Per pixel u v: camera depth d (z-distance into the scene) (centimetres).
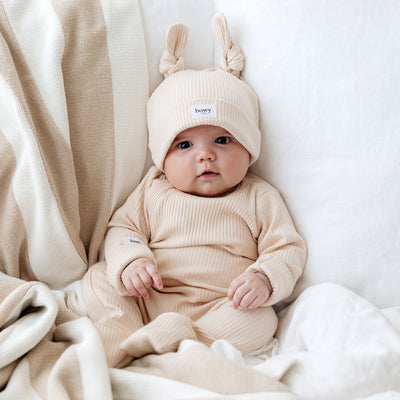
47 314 87
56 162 108
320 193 108
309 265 109
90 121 112
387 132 101
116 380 81
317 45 106
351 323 93
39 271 111
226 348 90
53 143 107
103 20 111
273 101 113
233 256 112
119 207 122
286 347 100
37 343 87
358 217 104
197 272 110
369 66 102
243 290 100
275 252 108
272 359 87
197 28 121
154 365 87
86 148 112
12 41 105
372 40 102
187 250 112
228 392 78
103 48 111
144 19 117
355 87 103
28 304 94
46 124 106
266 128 115
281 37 110
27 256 110
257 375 79
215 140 111
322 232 108
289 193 114
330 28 105
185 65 122
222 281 111
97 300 104
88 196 116
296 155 111
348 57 104
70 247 111
